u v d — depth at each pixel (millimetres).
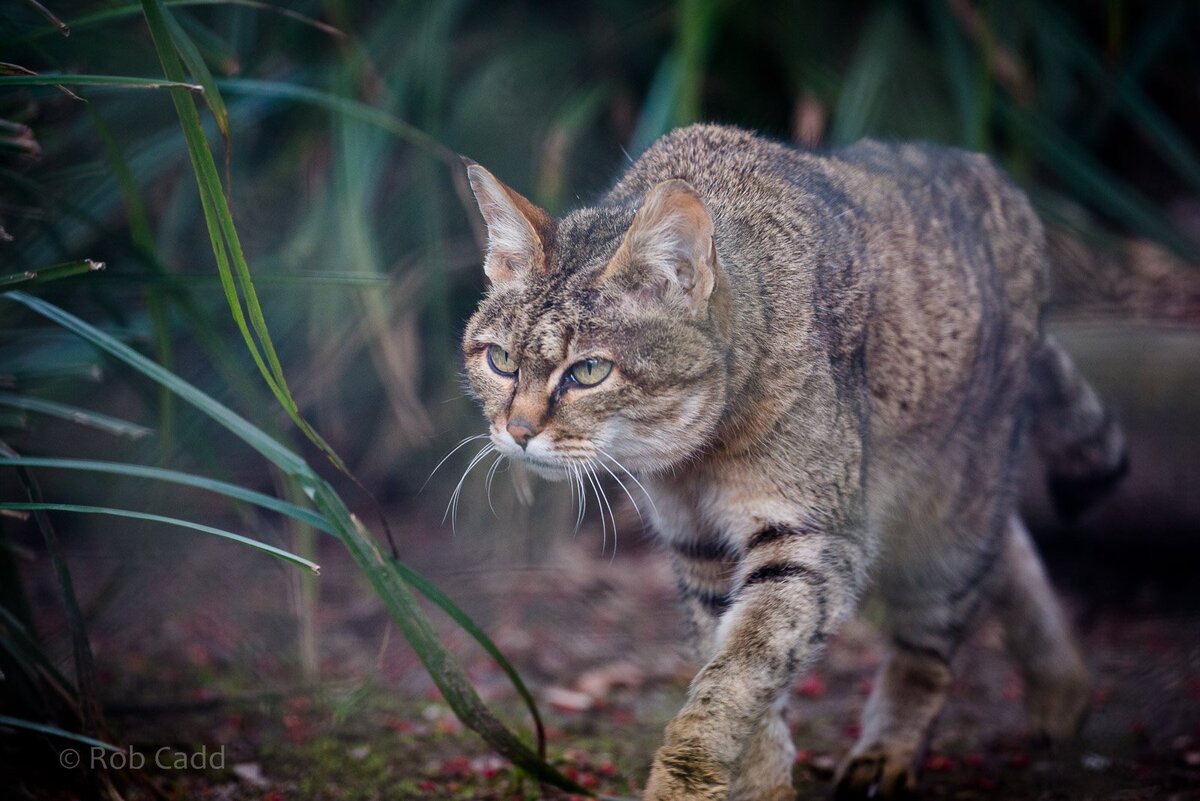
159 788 4969
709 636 4945
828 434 4625
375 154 7750
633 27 8836
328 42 8188
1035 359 6078
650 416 4551
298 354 8570
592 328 4508
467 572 8016
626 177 5391
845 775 5441
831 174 5301
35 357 6773
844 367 4770
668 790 4125
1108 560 7734
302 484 4371
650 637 7402
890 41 8562
